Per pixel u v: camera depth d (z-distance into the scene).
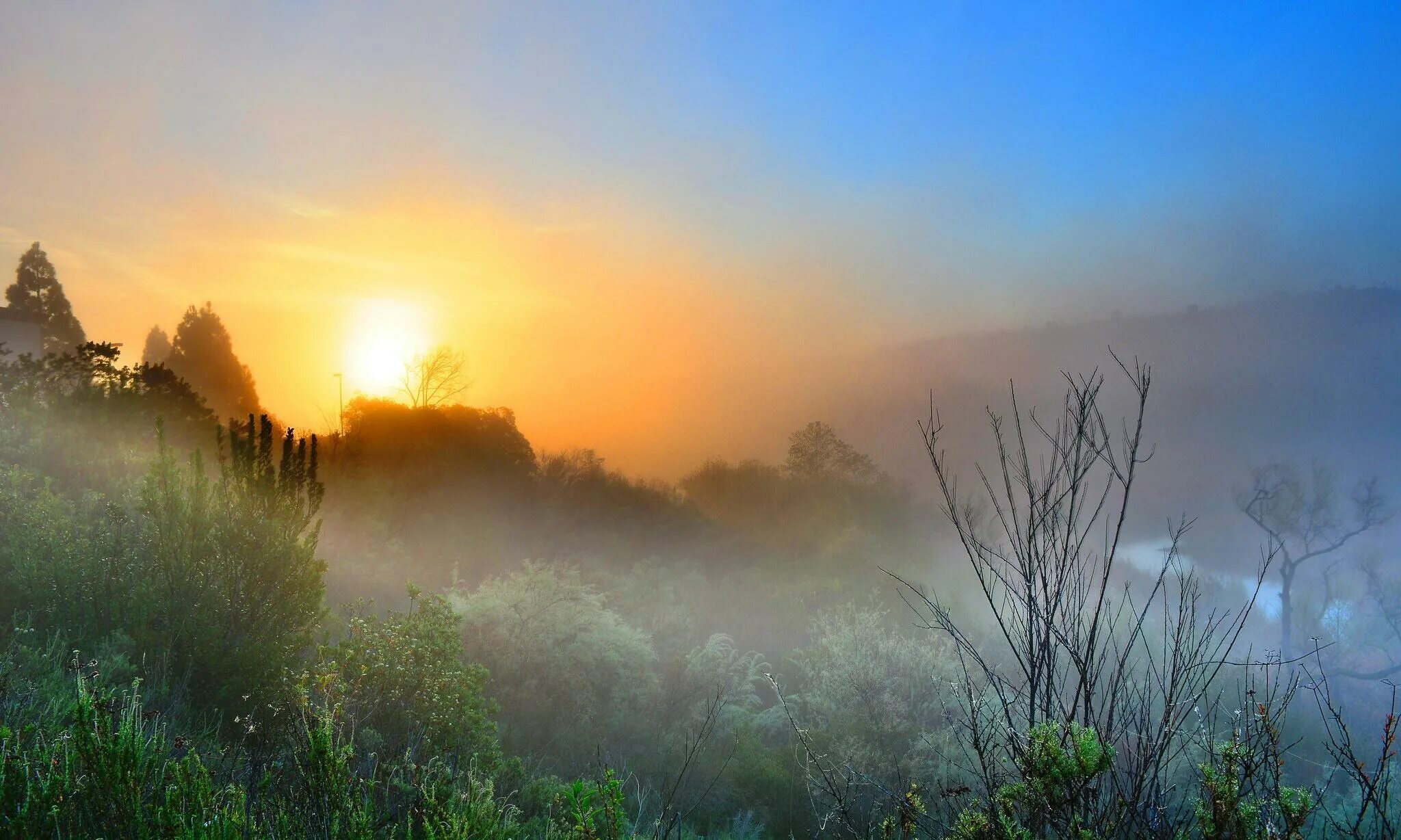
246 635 6.34
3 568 6.34
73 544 6.55
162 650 5.83
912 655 13.66
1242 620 2.37
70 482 9.63
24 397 11.52
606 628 14.62
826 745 12.48
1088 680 2.39
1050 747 2.29
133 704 3.18
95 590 6.16
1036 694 2.56
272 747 4.64
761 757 12.20
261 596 6.54
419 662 6.35
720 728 13.42
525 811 5.41
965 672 2.72
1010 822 2.33
